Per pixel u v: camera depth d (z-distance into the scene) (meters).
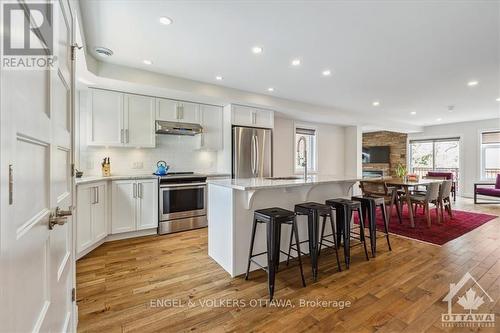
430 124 7.96
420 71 3.41
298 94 4.55
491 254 2.99
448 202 4.85
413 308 1.91
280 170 6.07
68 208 1.36
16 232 0.65
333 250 3.13
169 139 4.37
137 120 3.77
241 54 2.91
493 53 2.86
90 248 3.04
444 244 3.35
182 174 4.17
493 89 4.19
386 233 3.20
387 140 9.20
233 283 2.29
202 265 2.66
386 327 1.70
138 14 2.13
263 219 2.21
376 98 4.84
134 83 3.31
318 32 2.42
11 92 0.61
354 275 2.45
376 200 3.03
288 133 6.23
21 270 0.68
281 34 2.46
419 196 4.49
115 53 2.87
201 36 2.50
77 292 2.12
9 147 0.60
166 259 2.82
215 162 4.84
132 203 3.53
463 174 7.47
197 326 1.71
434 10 2.06
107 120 3.55
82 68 2.82
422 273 2.49
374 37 2.51
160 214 3.73
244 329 1.68
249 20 2.22
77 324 1.69
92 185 3.02
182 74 3.53
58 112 1.11
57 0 1.06
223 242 2.59
